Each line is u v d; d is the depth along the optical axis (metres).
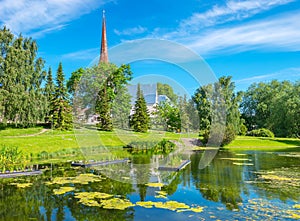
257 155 15.62
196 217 5.00
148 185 7.50
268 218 4.95
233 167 10.94
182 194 6.62
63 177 8.70
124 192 6.75
